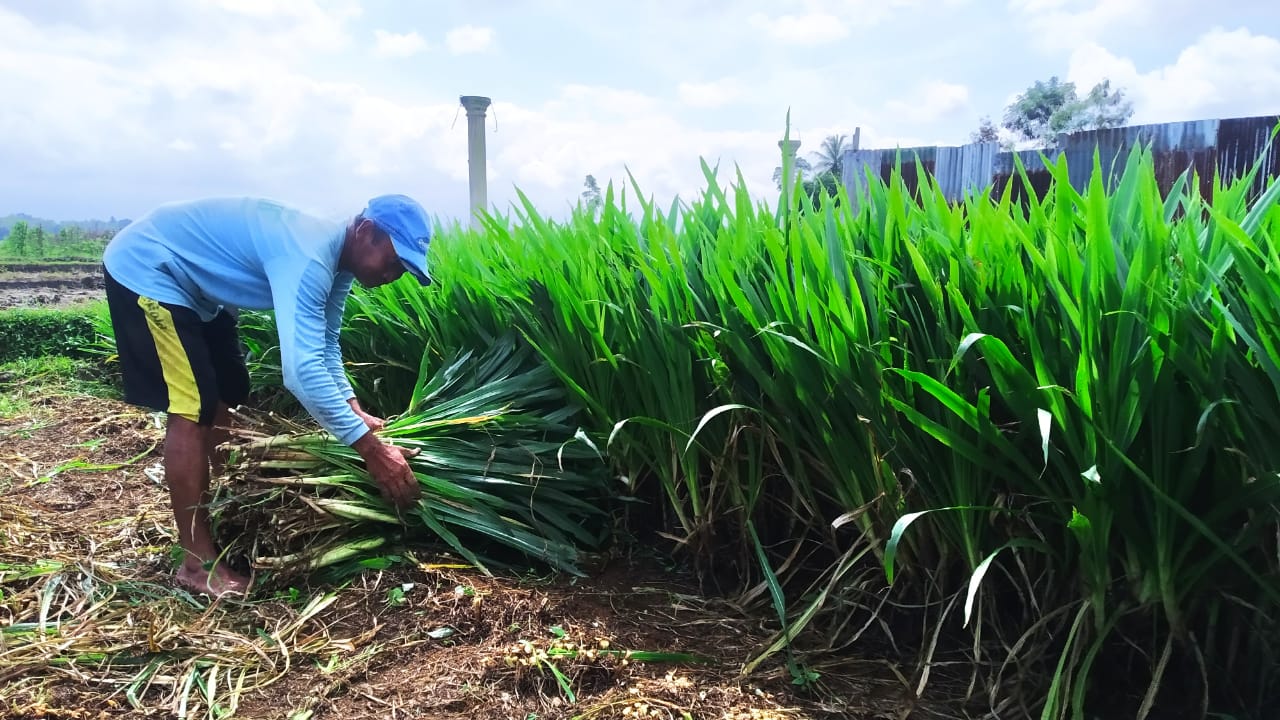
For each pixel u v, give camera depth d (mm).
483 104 8602
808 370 1807
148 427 4188
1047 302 1549
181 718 1648
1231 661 1541
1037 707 1629
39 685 1731
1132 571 1523
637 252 2502
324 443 2424
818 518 2033
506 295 2809
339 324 2748
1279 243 1444
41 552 2471
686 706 1646
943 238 1726
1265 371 1288
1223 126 5785
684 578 2352
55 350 6719
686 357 2135
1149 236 1407
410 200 2385
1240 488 1354
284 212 2309
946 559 1775
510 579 2258
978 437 1615
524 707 1655
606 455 2555
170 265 2281
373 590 2170
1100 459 1445
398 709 1659
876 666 1845
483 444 2553
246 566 2404
